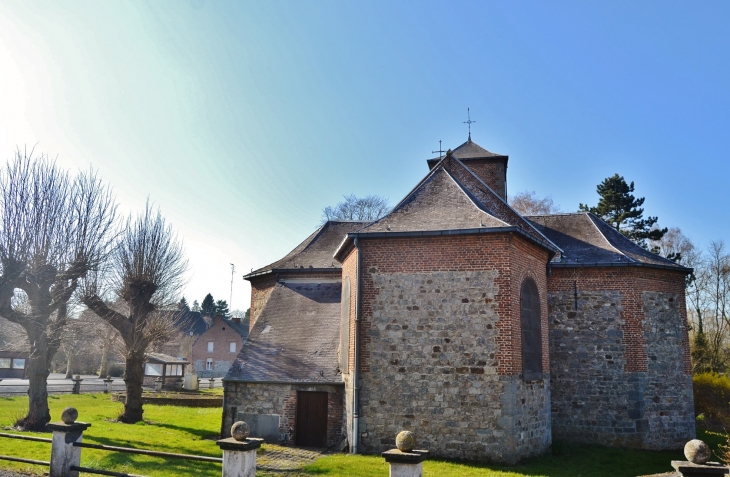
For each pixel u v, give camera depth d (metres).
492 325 13.80
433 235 14.48
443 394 13.77
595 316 17.72
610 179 42.41
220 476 11.53
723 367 37.28
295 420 16.17
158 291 22.98
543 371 15.47
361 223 23.50
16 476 10.31
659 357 17.58
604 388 17.25
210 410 25.56
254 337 18.56
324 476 11.64
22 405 23.64
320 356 17.05
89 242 18.44
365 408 14.21
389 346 14.35
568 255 18.78
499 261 14.08
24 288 17.23
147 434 16.92
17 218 17.06
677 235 44.12
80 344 32.06
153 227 22.55
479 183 19.77
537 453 14.44
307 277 20.72
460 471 12.18
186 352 69.81
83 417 21.03
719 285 41.75
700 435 19.64
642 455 15.55
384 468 12.20
